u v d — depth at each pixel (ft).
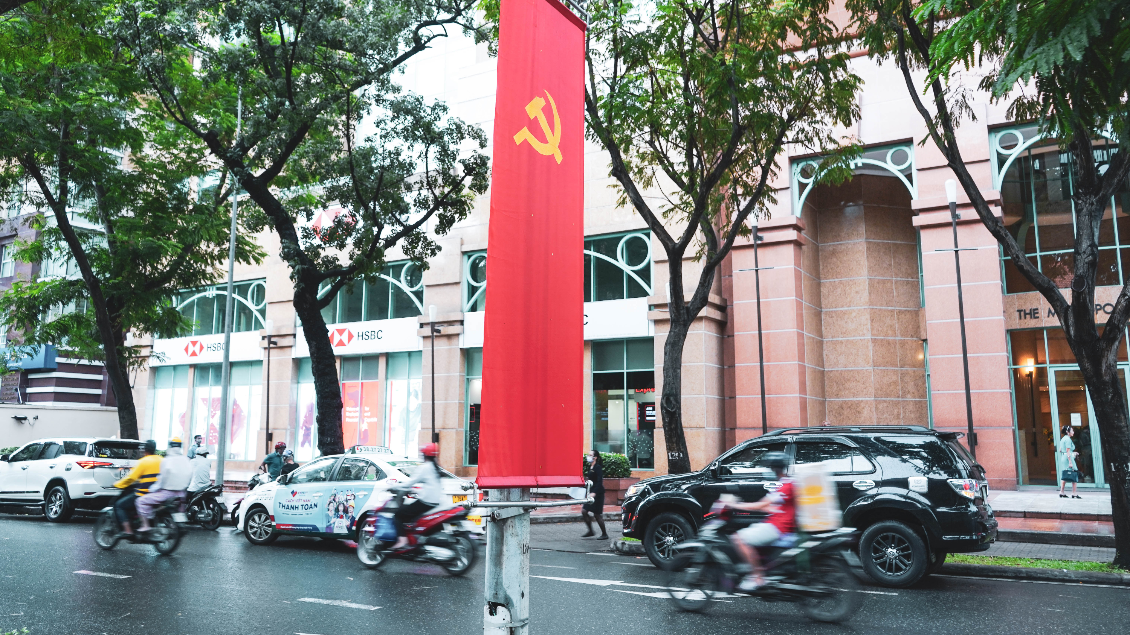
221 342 110.42
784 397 76.79
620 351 82.94
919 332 83.41
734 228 43.39
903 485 30.25
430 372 93.50
